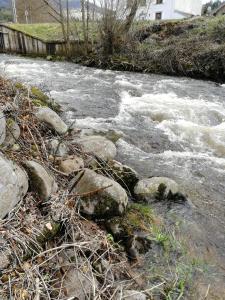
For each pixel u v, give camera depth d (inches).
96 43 538.0
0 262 81.8
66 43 558.3
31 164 111.9
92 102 282.2
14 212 95.7
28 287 80.1
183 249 115.2
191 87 366.6
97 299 84.2
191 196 149.1
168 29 553.0
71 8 610.2
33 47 603.2
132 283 97.5
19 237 90.0
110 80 390.3
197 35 506.3
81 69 476.7
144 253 110.6
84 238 103.6
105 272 95.0
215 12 1219.9
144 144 205.8
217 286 101.7
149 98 305.7
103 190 120.3
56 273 89.7
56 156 139.1
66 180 129.0
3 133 115.0
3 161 95.6
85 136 179.8
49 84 340.8
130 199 139.6
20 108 145.5
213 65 415.8
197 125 239.1
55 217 104.3
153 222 125.4
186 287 100.0
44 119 156.3
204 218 134.0
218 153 200.1
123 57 493.4
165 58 453.1
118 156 184.1
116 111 264.5
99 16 529.3
